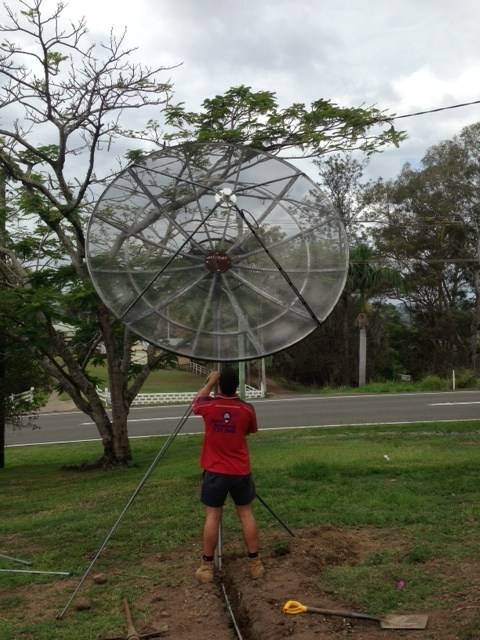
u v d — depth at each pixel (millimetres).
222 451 5395
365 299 38188
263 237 6078
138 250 6180
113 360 13281
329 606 4660
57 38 11352
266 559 5750
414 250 44000
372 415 20484
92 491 10109
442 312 47531
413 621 4320
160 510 7777
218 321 6016
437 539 6059
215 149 6148
